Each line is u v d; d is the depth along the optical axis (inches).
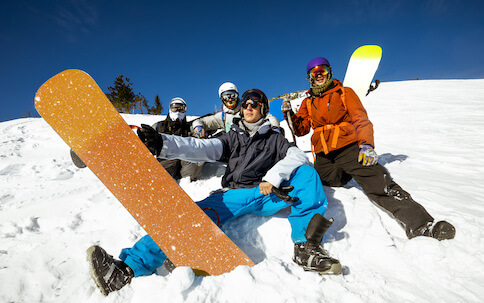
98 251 48.1
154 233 50.6
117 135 49.1
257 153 69.7
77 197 107.5
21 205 101.7
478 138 177.5
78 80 49.4
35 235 74.5
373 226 66.6
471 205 77.5
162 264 54.6
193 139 64.8
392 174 112.6
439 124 237.3
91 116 49.7
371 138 67.7
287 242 64.2
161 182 49.5
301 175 63.2
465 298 44.7
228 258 50.9
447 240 57.3
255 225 69.4
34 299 49.2
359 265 56.1
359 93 106.7
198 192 106.1
